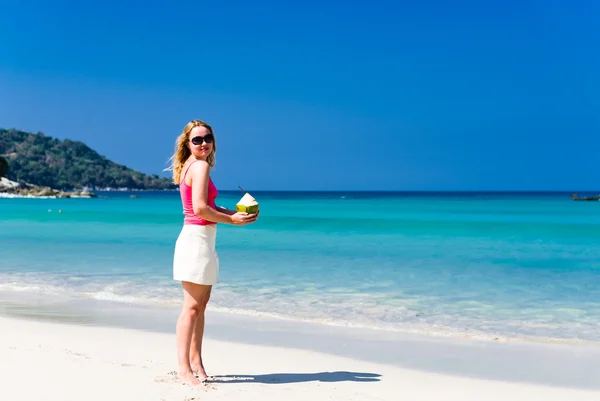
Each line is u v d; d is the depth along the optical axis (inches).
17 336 271.6
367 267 536.7
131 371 210.1
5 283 444.1
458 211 1713.8
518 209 1887.3
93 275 481.4
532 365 246.2
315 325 317.4
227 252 655.8
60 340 266.1
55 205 2405.3
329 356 254.7
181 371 197.8
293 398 187.3
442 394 204.5
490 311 354.3
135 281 453.1
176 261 192.7
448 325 319.6
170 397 180.5
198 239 189.6
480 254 637.9
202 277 189.2
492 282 456.1
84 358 227.9
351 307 364.2
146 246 700.0
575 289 425.4
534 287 434.0
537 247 711.1
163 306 362.3
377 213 1574.8
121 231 928.9
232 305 370.6
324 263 562.3
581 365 247.1
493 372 235.5
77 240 774.5
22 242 748.6
